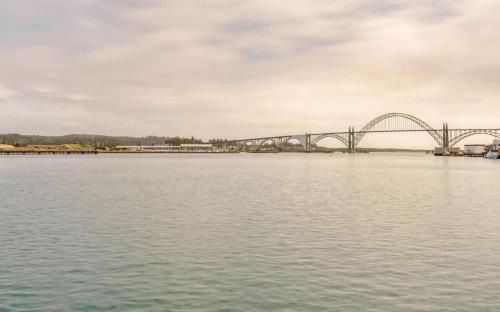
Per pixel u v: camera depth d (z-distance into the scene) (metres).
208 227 29.95
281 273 19.59
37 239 26.36
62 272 19.89
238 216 34.72
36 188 60.16
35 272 19.89
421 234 27.53
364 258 21.95
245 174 95.25
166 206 40.69
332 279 18.77
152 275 19.39
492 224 31.05
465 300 16.45
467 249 23.66
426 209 38.66
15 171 106.69
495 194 51.44
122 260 21.72
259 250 23.53
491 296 16.81
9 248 24.22
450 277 18.95
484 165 153.00
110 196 49.53
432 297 16.75
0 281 18.70
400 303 16.20
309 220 32.78
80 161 192.88
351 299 16.61
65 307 16.06
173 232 28.25
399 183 68.94
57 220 33.03
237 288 17.77
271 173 99.81
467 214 35.75
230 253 22.94
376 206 40.62
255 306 16.05
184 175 90.81
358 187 61.44
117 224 31.20
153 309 15.85
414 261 21.41
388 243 25.09
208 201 44.56
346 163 181.25
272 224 31.06
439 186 63.00
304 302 16.36
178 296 17.00
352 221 32.31
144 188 59.84
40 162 177.88
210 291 17.48
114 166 138.38
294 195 50.34
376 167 137.38
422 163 178.62
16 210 38.41
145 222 32.00
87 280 18.80
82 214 35.94
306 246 24.39
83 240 26.03
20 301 16.61
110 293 17.33
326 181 73.56
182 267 20.52
